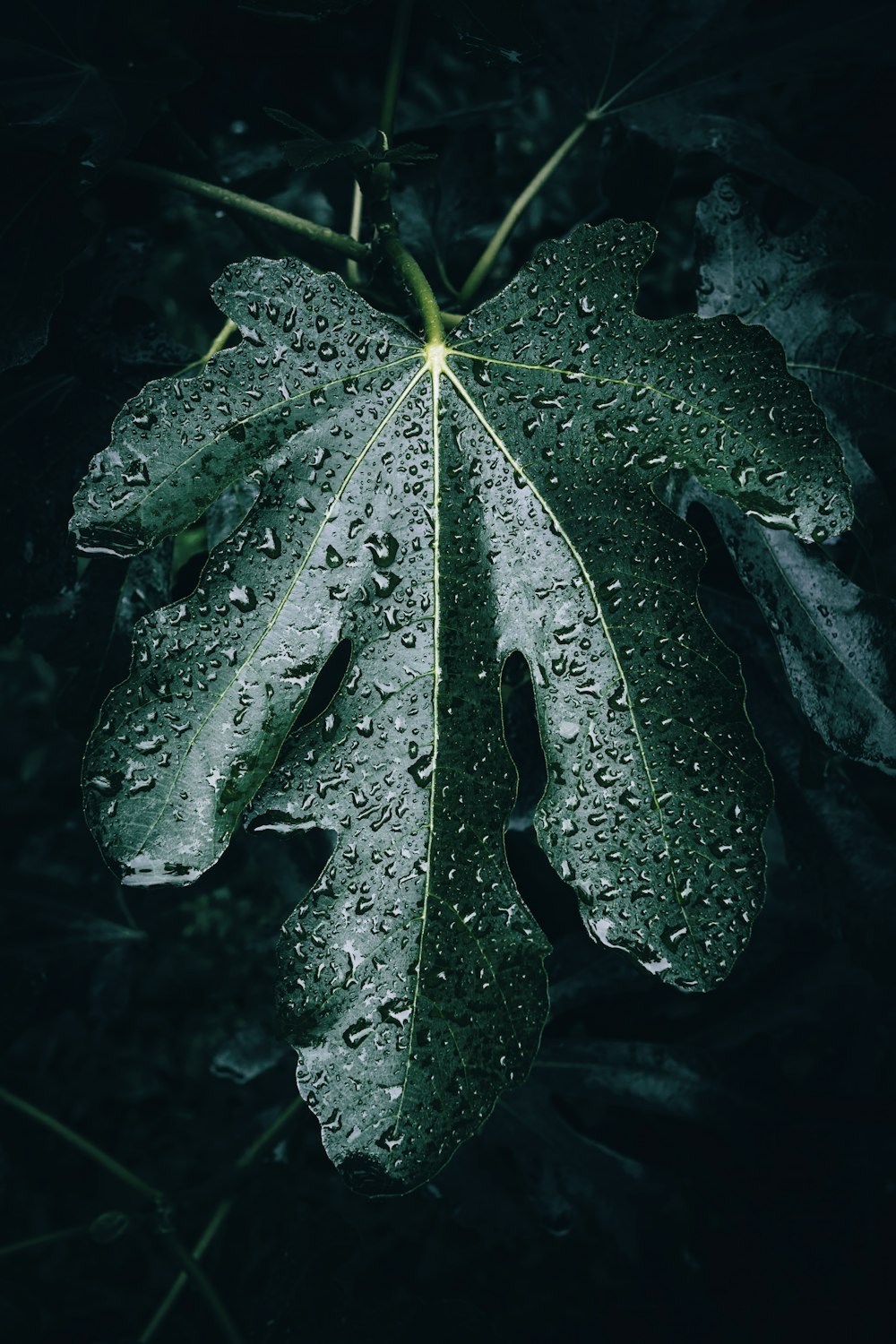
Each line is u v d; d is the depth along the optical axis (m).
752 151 0.48
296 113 0.56
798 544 0.42
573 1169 0.55
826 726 0.41
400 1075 0.35
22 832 0.72
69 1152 0.86
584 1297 0.56
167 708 0.36
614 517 0.37
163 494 0.37
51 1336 0.55
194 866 0.35
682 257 0.66
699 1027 0.56
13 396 0.45
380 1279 0.57
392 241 0.41
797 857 0.47
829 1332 0.52
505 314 0.38
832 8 0.47
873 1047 0.54
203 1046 0.93
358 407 0.38
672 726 0.36
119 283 0.46
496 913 0.36
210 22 0.53
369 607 0.37
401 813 0.36
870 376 0.44
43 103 0.43
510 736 0.48
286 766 0.36
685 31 0.48
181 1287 0.55
